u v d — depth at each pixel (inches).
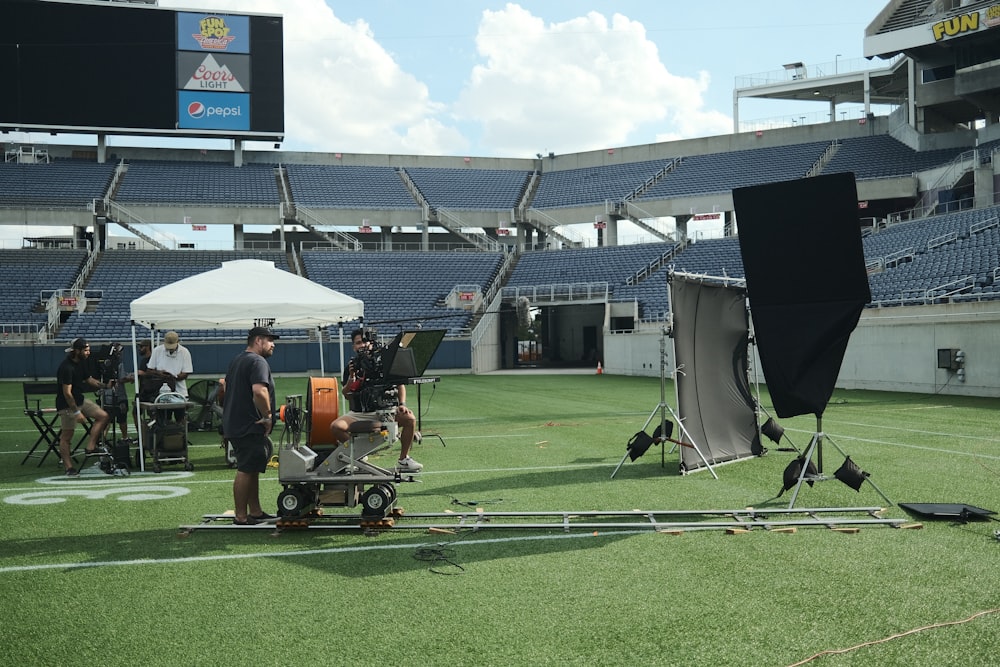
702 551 219.3
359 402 266.2
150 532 250.5
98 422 385.4
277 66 1560.0
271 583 195.5
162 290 434.9
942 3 1323.8
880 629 159.5
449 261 1583.4
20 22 1422.2
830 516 258.2
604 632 159.9
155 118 1504.7
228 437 254.1
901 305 813.2
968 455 374.0
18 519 269.9
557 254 1603.1
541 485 323.6
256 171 1707.7
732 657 146.9
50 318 1217.4
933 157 1406.3
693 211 1579.7
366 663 146.6
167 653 152.7
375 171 1787.6
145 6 1485.0
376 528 248.8
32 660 150.3
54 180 1529.3
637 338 1197.1
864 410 588.1
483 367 1358.3
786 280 286.4
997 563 203.9
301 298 464.1
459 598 182.1
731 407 391.5
